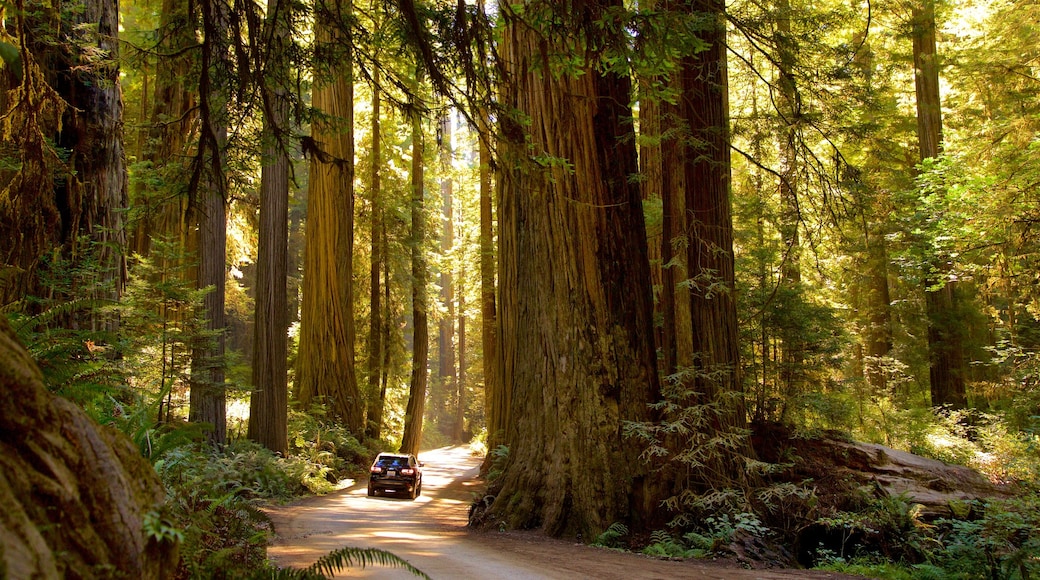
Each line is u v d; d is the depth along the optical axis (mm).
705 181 11984
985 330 25000
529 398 12398
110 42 9156
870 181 18516
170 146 13008
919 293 24641
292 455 21438
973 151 17500
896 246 22844
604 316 11680
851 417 15477
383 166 36562
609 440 11305
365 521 13367
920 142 23484
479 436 48438
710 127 11539
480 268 35531
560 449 11516
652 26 5375
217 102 7062
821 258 18734
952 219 15898
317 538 9547
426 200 40156
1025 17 19391
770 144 12844
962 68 21438
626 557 9242
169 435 5113
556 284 11867
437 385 65562
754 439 13125
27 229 6531
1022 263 16984
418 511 16438
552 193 11844
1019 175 14227
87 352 5473
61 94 8578
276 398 20547
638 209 12344
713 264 11828
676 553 9688
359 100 36594
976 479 12891
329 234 28750
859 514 10562
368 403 34219
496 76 6203
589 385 11516
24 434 2211
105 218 9031
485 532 11578
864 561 9859
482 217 33719
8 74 6848
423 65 6398
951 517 10938
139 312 11508
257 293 20656
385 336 36750
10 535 1738
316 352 28453
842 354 14953
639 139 11570
